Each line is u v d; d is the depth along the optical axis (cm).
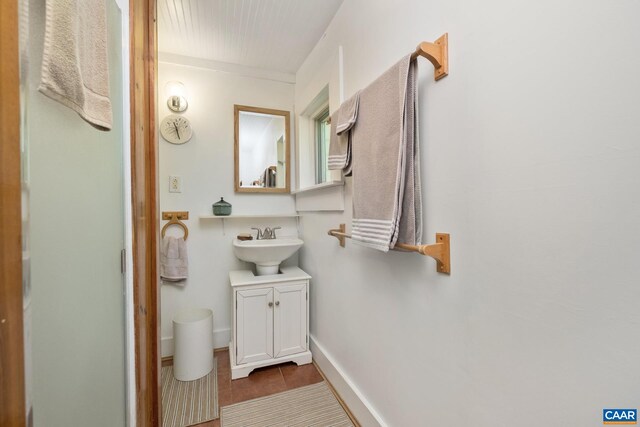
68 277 64
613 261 49
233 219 224
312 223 207
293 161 241
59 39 46
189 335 176
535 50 60
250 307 183
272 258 198
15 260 33
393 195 94
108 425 84
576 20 53
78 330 68
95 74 61
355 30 140
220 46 198
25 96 35
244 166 227
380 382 121
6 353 31
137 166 105
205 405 152
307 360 195
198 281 213
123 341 96
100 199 80
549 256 58
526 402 63
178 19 167
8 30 32
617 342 49
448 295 85
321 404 153
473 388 76
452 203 83
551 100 58
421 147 95
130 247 101
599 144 50
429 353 93
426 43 83
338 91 154
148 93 117
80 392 68
